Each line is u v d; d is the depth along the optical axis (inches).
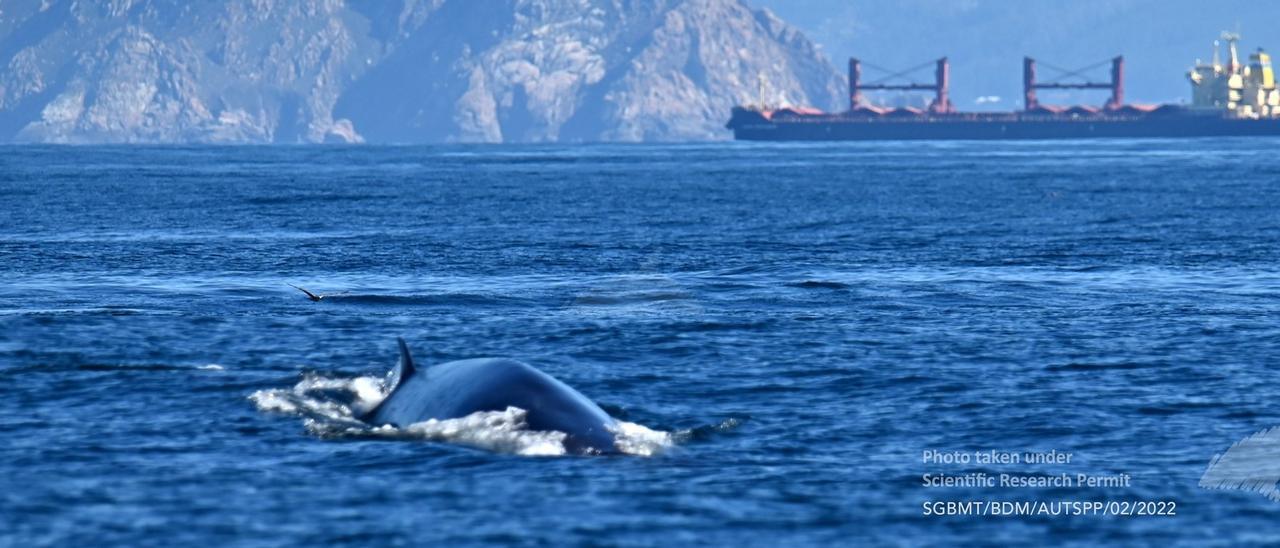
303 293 5718.5
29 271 6604.3
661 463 2748.5
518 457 2748.5
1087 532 2369.6
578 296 5625.0
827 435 3056.1
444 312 5128.0
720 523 2390.5
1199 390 3533.5
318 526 2352.4
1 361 3846.0
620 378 3740.2
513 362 3019.2
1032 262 7190.0
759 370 3848.4
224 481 2618.1
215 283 6112.2
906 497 2561.5
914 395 3489.2
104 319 4707.2
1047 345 4288.9
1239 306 5324.8
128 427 3051.2
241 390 3459.6
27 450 2839.6
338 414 3203.7
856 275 6520.7
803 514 2448.3
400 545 2263.8
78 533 2306.8
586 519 2397.9
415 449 2802.7
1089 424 3154.5
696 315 5014.8
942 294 5723.4
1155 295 5713.6
